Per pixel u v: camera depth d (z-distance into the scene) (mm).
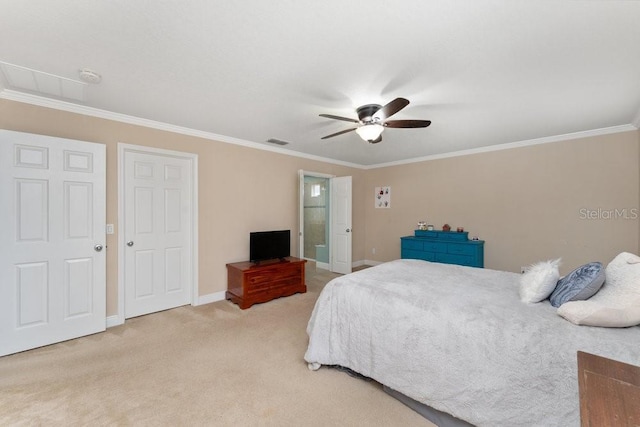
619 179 3275
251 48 1762
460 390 1520
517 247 4016
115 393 1859
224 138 3783
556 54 1804
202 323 3031
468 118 2994
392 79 2148
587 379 783
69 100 2582
